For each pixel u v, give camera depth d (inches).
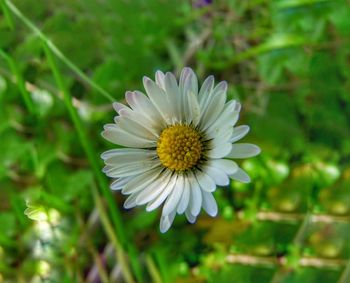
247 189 5.1
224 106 3.3
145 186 3.4
